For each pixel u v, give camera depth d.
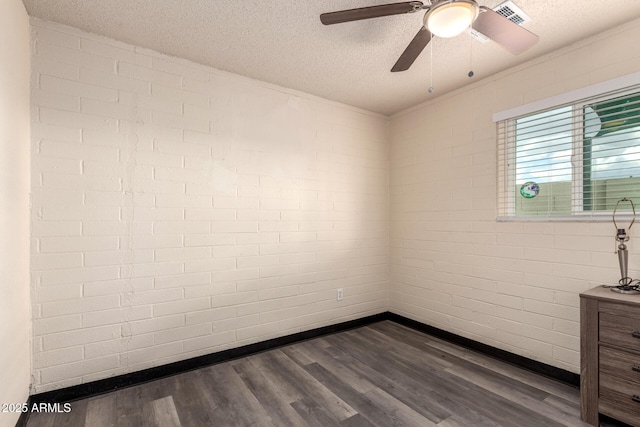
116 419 1.82
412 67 2.55
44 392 1.93
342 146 3.36
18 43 1.73
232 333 2.65
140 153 2.27
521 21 1.94
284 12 1.89
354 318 3.42
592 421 1.76
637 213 1.94
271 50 2.32
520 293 2.48
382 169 3.68
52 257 1.97
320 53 2.36
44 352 1.94
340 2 1.80
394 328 3.39
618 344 1.69
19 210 1.73
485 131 2.74
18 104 1.72
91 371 2.08
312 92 3.07
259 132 2.81
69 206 2.03
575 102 2.19
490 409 1.91
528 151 2.49
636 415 1.62
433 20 1.47
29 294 1.88
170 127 2.39
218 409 1.92
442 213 3.10
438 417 1.84
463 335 2.89
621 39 1.98
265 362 2.56
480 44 2.20
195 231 2.49
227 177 2.64
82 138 2.08
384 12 1.50
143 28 2.06
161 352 2.33
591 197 2.15
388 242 3.72
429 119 3.24
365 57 2.41
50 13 1.91
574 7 1.81
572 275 2.19
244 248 2.72
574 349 2.17
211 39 2.18
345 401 2.00
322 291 3.19
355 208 3.45
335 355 2.69
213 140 2.58
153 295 2.31
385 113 3.66
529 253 2.43
